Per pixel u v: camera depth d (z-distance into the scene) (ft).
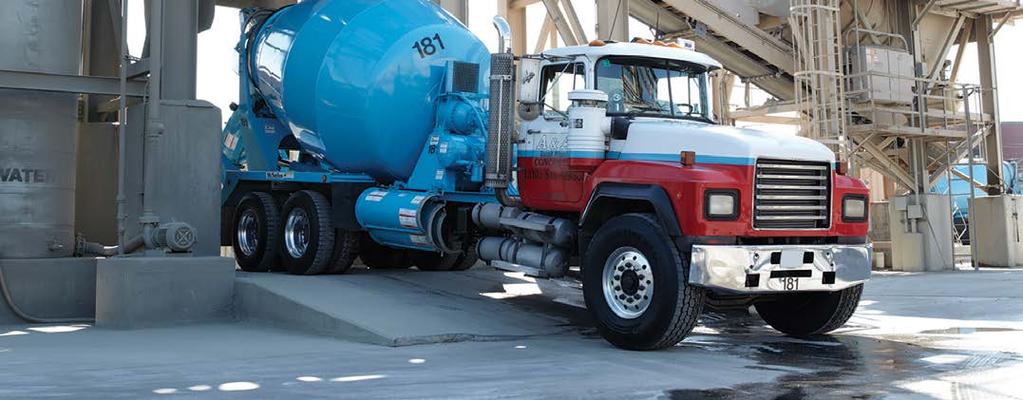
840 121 67.87
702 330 35.17
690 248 27.61
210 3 47.85
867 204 30.96
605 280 29.96
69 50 43.37
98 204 50.11
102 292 38.47
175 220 40.65
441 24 42.98
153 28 39.73
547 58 33.55
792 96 77.00
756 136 29.43
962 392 21.17
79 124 50.21
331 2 45.27
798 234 29.25
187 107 41.09
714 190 27.73
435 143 40.37
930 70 79.41
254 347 30.17
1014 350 28.32
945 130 74.38
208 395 21.18
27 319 40.83
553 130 32.91
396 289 38.83
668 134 29.76
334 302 35.27
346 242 43.57
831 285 29.43
